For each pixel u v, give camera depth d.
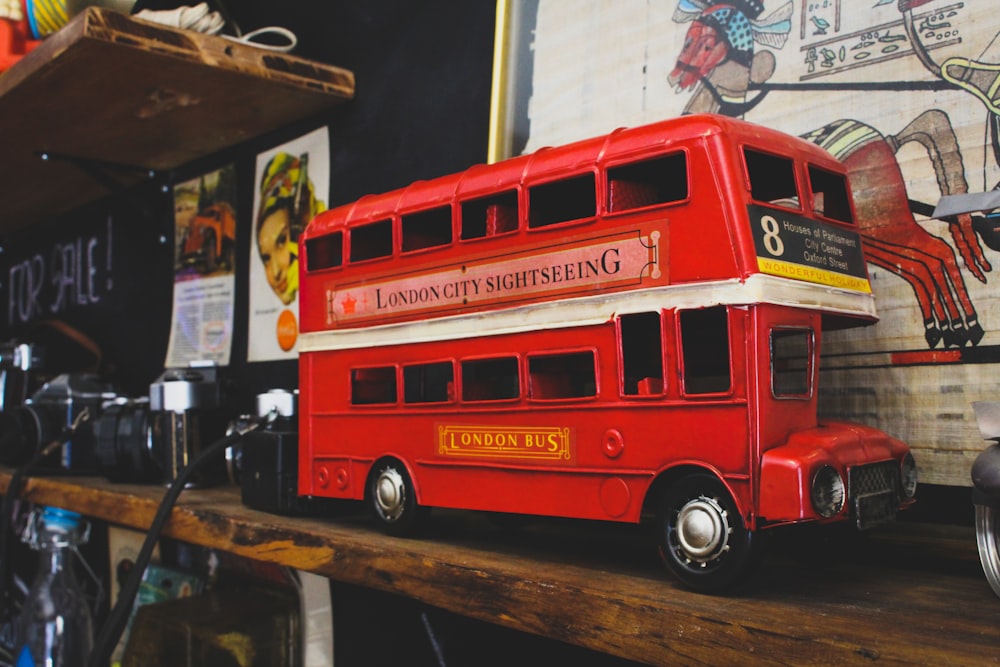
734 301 0.66
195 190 1.82
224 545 1.09
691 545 0.68
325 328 1.01
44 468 1.60
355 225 0.97
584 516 0.75
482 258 0.83
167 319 1.88
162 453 1.38
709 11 1.00
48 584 1.42
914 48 0.85
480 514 1.13
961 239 0.81
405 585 0.84
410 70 1.37
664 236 0.70
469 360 0.84
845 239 0.75
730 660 0.59
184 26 1.34
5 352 1.92
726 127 0.68
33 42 1.54
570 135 1.11
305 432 1.03
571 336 0.76
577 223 0.75
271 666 1.34
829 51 0.90
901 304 0.85
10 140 1.66
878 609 0.62
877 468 0.68
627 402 0.72
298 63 1.39
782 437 0.66
